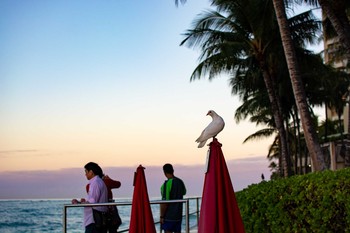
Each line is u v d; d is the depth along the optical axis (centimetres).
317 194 648
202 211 501
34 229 5884
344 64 4800
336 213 626
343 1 1747
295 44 2470
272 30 2480
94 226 744
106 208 753
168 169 1012
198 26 2442
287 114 3778
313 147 1365
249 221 766
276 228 705
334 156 2302
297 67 1435
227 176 505
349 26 1748
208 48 2447
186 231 624
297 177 727
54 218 6931
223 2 2403
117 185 859
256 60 2691
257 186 797
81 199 751
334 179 641
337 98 4228
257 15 2409
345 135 3975
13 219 6894
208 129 506
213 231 485
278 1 1482
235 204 498
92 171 782
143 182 639
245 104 3741
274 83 2880
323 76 3064
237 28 2484
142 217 627
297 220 672
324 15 2255
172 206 991
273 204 714
